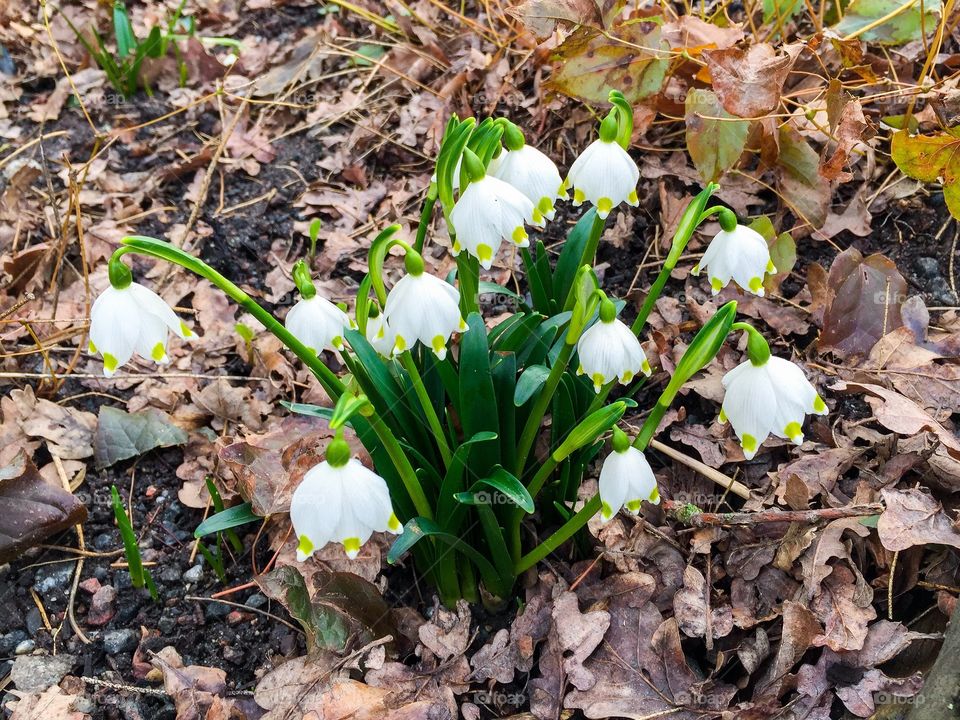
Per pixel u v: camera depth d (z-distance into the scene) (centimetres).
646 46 38
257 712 30
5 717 30
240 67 59
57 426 39
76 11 66
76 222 48
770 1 45
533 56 49
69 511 34
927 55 39
